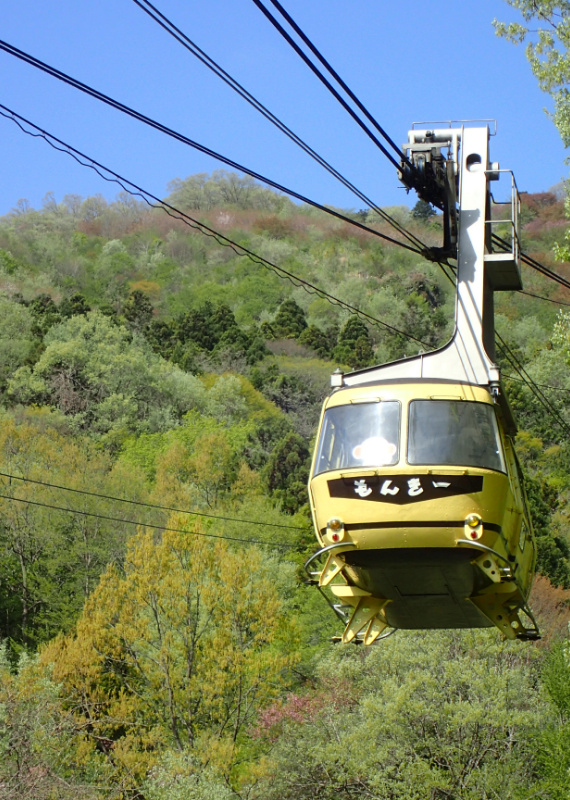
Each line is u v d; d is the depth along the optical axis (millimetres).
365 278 126125
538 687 32500
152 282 123688
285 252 134375
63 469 52312
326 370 90562
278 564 46469
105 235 145375
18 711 28828
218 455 62781
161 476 57281
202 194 154250
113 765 32250
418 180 12906
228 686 33438
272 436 75250
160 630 34938
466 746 28516
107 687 36906
